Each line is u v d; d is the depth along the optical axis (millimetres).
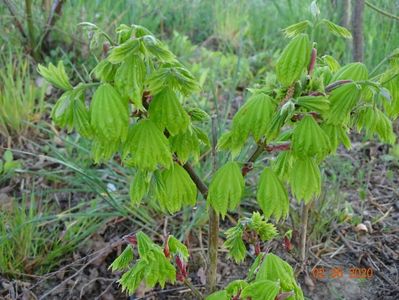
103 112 1219
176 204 1451
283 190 1384
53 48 4047
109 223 2688
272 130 1274
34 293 2365
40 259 2453
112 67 1256
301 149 1279
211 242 1725
